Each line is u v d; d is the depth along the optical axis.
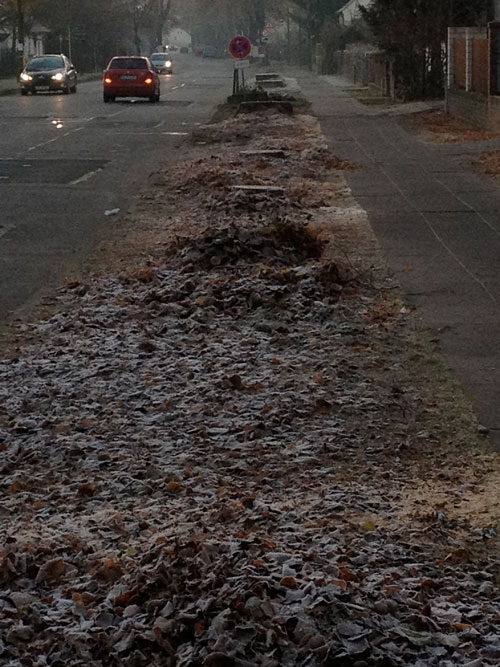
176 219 14.28
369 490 5.48
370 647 3.72
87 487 5.52
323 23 87.94
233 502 5.21
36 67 49.91
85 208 15.71
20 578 4.48
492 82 26.33
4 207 15.86
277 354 7.85
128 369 7.52
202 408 6.70
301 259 10.60
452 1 37.09
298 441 6.18
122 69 42.84
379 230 13.07
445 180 17.94
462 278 10.20
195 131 27.97
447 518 5.09
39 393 7.05
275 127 28.41
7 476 5.77
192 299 9.23
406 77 38.94
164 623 3.89
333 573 4.29
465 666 3.74
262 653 3.71
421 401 6.83
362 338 8.21
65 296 9.94
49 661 3.83
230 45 40.34
